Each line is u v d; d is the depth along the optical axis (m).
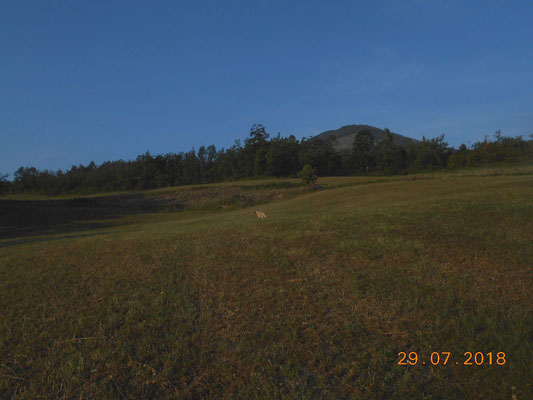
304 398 3.25
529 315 4.33
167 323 4.79
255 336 4.34
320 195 32.25
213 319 4.84
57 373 3.86
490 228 8.11
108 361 4.02
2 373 3.94
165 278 6.49
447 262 6.25
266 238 8.91
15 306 5.68
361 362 3.72
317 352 3.91
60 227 27.83
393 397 3.23
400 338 4.10
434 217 9.73
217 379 3.64
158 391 3.51
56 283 6.65
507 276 5.48
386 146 85.25
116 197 54.84
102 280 6.65
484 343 3.88
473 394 3.20
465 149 68.44
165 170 85.88
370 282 5.61
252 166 83.69
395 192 24.89
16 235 23.95
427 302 4.81
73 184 83.62
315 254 7.20
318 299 5.20
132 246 9.34
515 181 19.38
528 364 3.49
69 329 4.80
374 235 8.34
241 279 6.18
